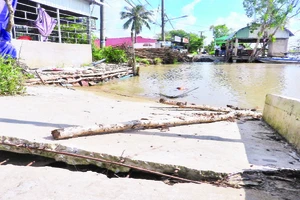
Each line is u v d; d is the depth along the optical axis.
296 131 2.41
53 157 2.15
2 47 6.78
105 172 2.04
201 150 2.25
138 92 7.98
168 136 2.66
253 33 24.77
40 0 9.78
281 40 25.03
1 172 1.79
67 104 4.19
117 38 31.86
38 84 7.12
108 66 13.40
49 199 1.46
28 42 8.84
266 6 23.03
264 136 2.80
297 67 17.66
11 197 1.47
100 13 18.66
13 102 3.98
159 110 4.41
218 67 18.55
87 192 1.55
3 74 4.70
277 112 3.06
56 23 11.37
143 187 1.65
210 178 1.80
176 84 9.83
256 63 22.92
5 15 6.96
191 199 1.52
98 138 2.45
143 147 2.26
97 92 7.42
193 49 43.91
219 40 37.25
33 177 1.73
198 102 6.39
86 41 14.38
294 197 1.60
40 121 2.90
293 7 22.80
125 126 2.72
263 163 1.99
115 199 1.48
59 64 10.73
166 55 24.39
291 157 2.16
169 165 1.89
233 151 2.27
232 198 1.55
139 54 22.84
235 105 6.01
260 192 1.64
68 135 2.32
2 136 2.28
